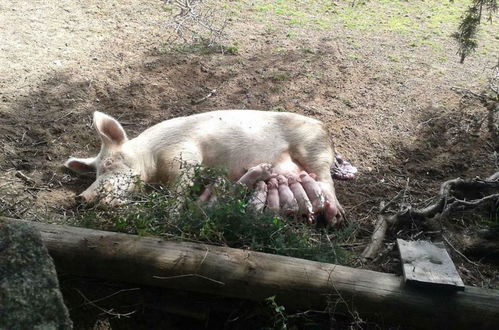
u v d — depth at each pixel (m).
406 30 5.97
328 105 4.60
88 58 4.92
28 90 4.43
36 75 4.61
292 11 6.23
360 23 6.07
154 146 3.51
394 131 4.36
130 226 2.79
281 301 2.54
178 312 2.64
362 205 3.58
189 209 2.84
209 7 6.10
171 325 2.67
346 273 2.56
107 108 4.36
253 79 4.84
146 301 2.67
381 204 3.48
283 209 3.18
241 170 3.60
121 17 5.70
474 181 3.55
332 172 3.81
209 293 2.58
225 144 3.58
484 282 2.93
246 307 2.64
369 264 2.92
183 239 2.68
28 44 5.01
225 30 5.62
